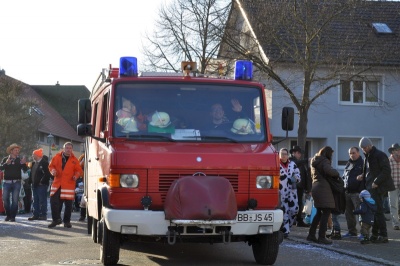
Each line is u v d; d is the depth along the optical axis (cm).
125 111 995
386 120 3297
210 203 891
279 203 966
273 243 999
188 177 916
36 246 1251
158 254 1155
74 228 1661
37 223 1833
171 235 914
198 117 1004
